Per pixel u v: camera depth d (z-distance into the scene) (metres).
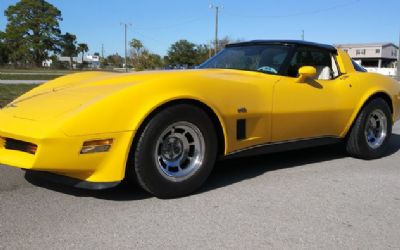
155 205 3.23
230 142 3.59
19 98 3.78
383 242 2.74
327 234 2.82
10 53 76.88
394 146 5.84
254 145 3.81
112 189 3.56
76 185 3.10
